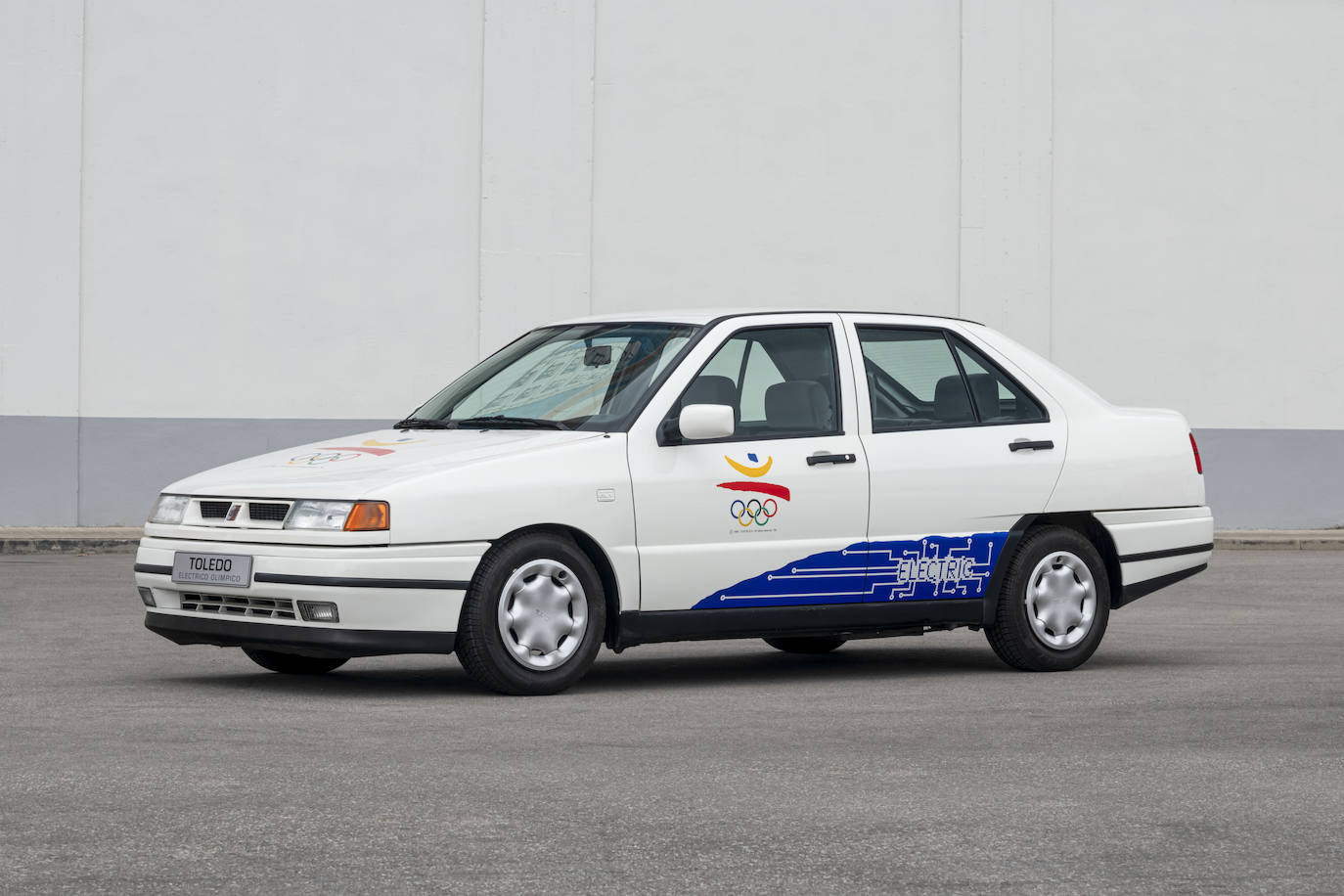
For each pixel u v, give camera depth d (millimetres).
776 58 26844
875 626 10961
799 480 10648
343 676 10898
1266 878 5949
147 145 25047
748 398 10695
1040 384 11742
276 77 25359
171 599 10117
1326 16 28281
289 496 9719
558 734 8664
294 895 5582
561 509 9930
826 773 7727
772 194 26891
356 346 25656
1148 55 27828
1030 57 27469
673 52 26578
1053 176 27625
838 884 5793
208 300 25219
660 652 12805
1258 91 28094
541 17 26062
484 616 9734
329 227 25531
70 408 24891
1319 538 26094
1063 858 6211
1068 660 11586
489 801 7012
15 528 24531
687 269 26688
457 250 25922
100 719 8906
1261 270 28188
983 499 11273
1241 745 8562
